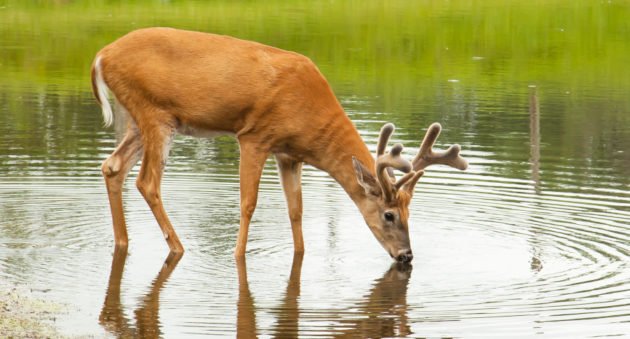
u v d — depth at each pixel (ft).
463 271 39.55
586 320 33.30
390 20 122.21
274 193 53.01
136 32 42.88
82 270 39.09
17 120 68.59
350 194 42.14
